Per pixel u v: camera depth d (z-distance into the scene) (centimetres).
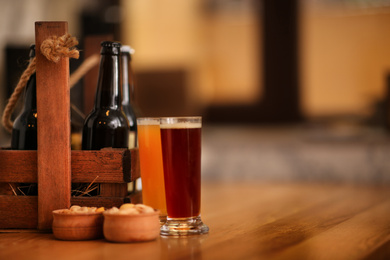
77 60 144
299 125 480
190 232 118
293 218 135
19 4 410
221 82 533
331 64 495
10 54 171
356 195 173
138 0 534
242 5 520
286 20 500
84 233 115
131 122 137
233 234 119
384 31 478
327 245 111
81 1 451
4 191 127
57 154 123
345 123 454
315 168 265
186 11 535
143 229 112
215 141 320
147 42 545
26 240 117
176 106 463
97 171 124
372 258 104
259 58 512
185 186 118
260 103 516
